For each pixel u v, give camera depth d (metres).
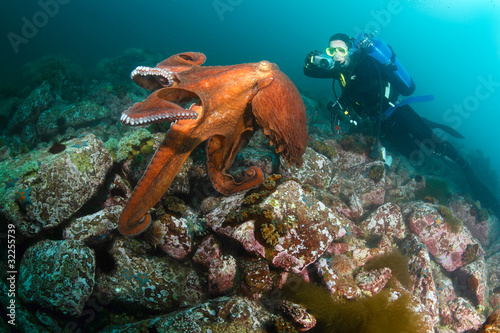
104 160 1.41
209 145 1.19
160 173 1.05
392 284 1.44
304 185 1.52
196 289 1.23
